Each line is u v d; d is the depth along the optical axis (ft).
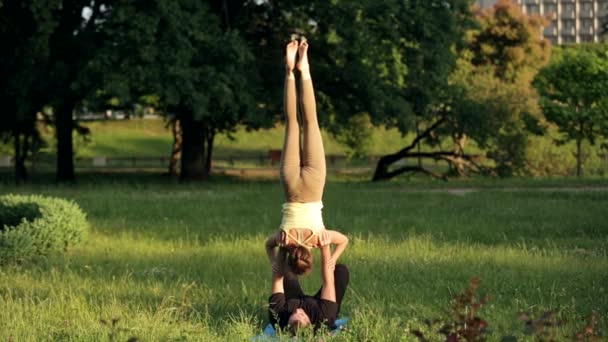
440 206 88.84
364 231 68.74
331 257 33.78
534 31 221.25
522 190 111.65
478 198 98.12
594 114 152.76
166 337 32.53
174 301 39.19
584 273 47.65
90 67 120.57
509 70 217.77
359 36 131.54
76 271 50.16
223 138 267.18
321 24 136.87
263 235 66.44
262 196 101.60
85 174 175.63
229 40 123.54
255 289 43.78
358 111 139.95
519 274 47.91
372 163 216.74
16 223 62.59
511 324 34.63
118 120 286.25
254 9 141.90
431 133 161.27
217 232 68.95
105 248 60.49
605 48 176.35
